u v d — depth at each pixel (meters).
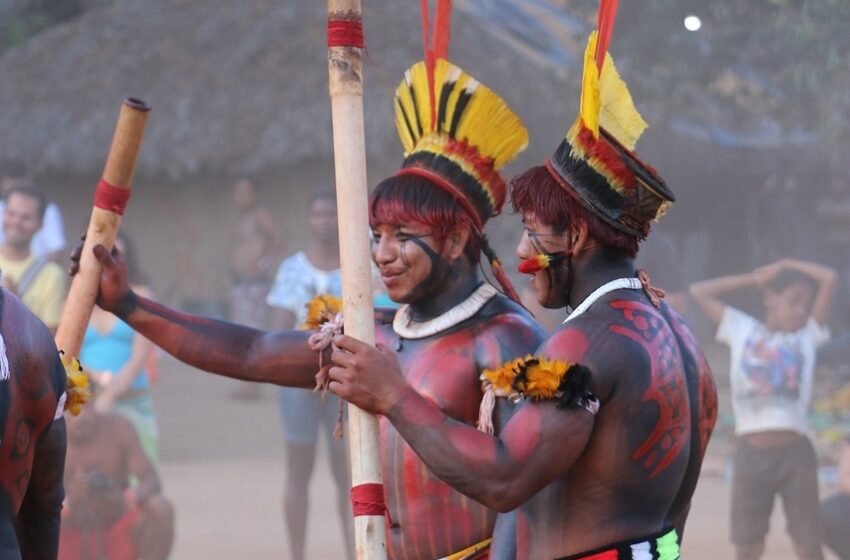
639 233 6.86
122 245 16.78
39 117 46.78
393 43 41.66
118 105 46.66
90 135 46.00
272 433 29.97
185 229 47.19
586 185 6.75
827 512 15.71
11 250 17.17
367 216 7.11
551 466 6.33
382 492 7.05
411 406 6.62
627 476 6.50
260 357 8.73
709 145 34.28
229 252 46.78
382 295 14.98
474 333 8.28
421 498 8.18
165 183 47.25
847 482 15.72
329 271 17.36
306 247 44.31
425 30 8.34
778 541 18.28
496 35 38.88
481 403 7.92
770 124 33.66
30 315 7.27
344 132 7.11
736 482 16.05
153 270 47.38
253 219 36.97
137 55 48.19
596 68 6.85
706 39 25.77
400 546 8.27
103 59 48.44
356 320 7.02
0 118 47.31
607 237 6.80
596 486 6.53
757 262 36.53
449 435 6.50
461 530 8.13
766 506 15.93
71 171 46.28
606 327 6.57
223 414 32.66
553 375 6.30
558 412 6.34
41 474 7.48
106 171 8.58
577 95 33.69
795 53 25.44
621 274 6.85
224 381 38.44
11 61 49.34
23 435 7.01
